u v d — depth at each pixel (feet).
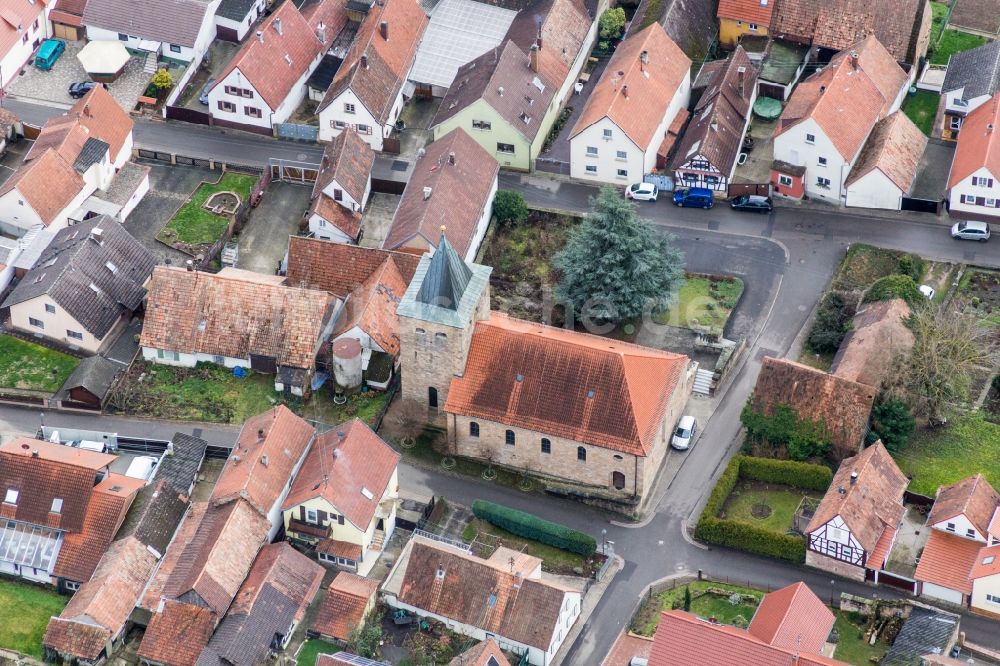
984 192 613.52
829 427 536.83
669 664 457.68
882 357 549.13
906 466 540.93
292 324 564.30
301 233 621.31
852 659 483.92
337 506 499.51
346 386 560.61
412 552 493.36
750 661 450.71
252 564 496.23
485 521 526.57
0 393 559.79
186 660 474.08
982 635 489.67
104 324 573.33
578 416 525.34
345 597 488.44
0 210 604.49
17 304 571.69
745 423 545.44
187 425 552.82
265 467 510.17
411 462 545.85
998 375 570.87
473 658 455.63
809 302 599.98
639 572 513.45
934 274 607.78
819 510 510.58
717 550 519.60
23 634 488.44
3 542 505.25
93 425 552.41
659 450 536.83
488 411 531.50
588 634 495.00
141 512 510.58
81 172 614.34
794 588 475.31
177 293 569.23
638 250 572.51
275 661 481.05
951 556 500.33
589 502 534.78
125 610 488.44
